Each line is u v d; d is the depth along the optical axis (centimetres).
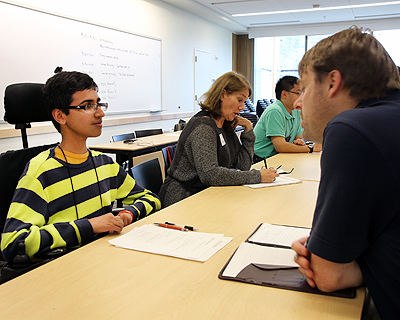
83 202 134
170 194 188
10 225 113
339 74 74
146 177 201
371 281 71
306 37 1020
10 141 390
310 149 293
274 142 296
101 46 509
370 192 64
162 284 84
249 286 82
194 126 182
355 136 65
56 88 128
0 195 136
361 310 72
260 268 89
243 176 178
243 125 222
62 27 441
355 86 74
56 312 73
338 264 71
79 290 82
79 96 129
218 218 129
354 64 73
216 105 189
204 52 836
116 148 368
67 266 94
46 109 133
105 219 119
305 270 79
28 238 107
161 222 126
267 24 955
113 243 108
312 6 751
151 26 629
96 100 133
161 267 93
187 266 93
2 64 372
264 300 76
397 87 75
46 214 123
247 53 1051
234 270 89
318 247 70
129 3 568
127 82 570
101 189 141
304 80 84
